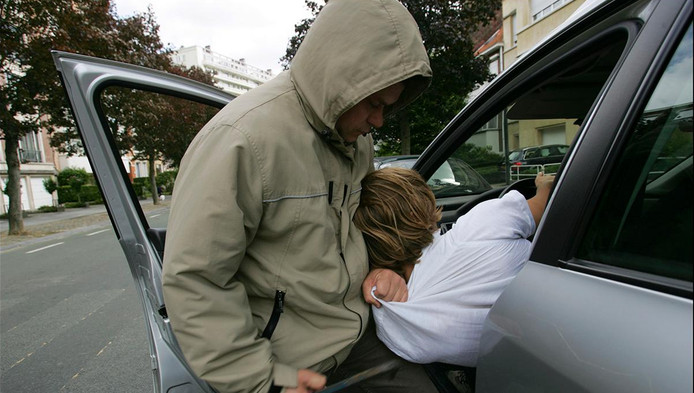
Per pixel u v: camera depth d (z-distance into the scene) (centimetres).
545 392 74
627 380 60
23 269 648
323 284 98
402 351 115
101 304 428
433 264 112
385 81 88
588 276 73
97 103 143
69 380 272
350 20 88
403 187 118
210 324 87
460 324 104
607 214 74
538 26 1439
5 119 939
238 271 101
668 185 67
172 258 86
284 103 98
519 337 81
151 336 132
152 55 1164
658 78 71
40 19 851
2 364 303
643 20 81
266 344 94
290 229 94
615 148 76
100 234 1034
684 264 61
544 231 85
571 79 133
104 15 961
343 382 114
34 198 2141
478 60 1289
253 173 88
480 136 198
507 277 105
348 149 109
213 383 90
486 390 91
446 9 1184
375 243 119
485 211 112
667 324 58
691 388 53
